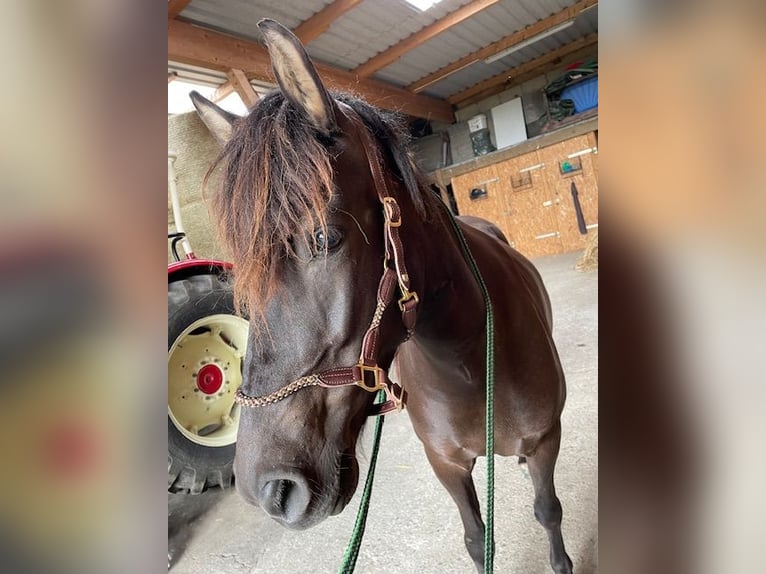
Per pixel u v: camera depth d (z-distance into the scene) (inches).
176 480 71.4
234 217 22.9
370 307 25.0
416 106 253.6
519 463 65.6
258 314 23.7
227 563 64.8
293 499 24.1
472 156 284.5
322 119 24.6
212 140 88.5
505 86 277.9
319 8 151.6
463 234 38.4
